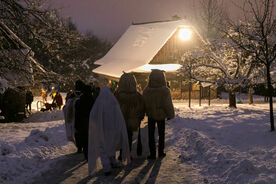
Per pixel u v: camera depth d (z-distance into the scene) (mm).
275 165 5410
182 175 5629
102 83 6031
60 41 18750
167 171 5891
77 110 6641
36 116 19016
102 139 5746
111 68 34469
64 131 9867
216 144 7066
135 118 6527
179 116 11719
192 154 6863
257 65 12094
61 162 6641
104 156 5758
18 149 7059
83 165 6414
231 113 12977
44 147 7566
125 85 6480
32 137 7926
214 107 17688
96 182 5348
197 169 5930
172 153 7234
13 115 18875
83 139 6652
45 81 17859
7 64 16391
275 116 11570
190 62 16469
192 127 9664
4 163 6008
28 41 18188
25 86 17391
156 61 32719
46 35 17750
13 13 16969
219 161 5945
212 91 32938
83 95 6715
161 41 32094
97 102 5852
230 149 6695
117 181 5379
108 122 5789
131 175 5703
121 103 6453
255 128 8922
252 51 8688
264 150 6582
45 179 5555
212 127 9516
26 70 16703
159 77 6750
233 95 16875
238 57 15078
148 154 7250
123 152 5938
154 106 6738
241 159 5746
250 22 8891
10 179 5527
